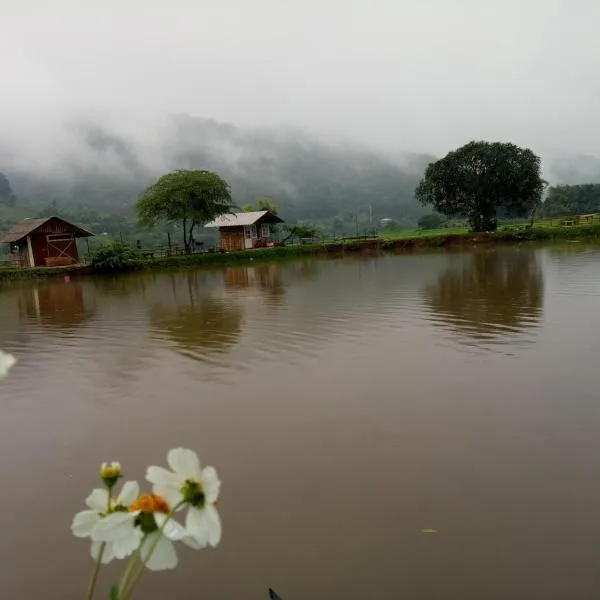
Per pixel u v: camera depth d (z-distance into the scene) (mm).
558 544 3793
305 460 5246
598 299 13109
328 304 14891
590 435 5496
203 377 8312
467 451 5270
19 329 13883
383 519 4176
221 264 35281
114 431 6379
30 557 4000
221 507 4449
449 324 11117
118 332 12555
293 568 3656
